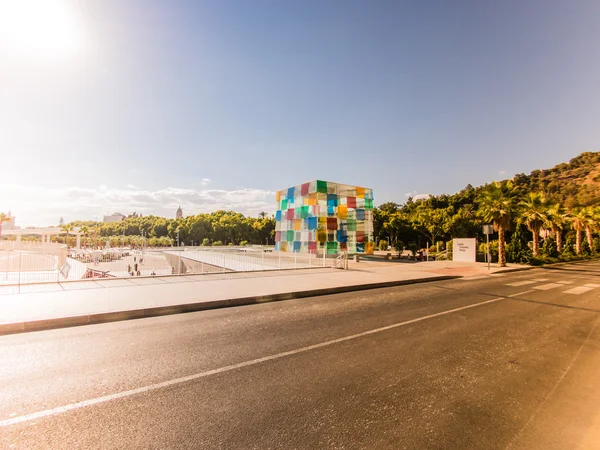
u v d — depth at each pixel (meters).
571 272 21.42
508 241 52.78
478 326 7.11
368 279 14.39
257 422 3.19
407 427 3.13
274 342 5.74
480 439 2.95
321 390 3.90
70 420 3.19
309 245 34.00
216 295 9.71
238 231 95.62
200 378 4.21
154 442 2.85
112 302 8.43
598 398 3.84
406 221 59.16
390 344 5.72
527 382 4.25
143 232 135.50
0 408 3.41
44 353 5.12
